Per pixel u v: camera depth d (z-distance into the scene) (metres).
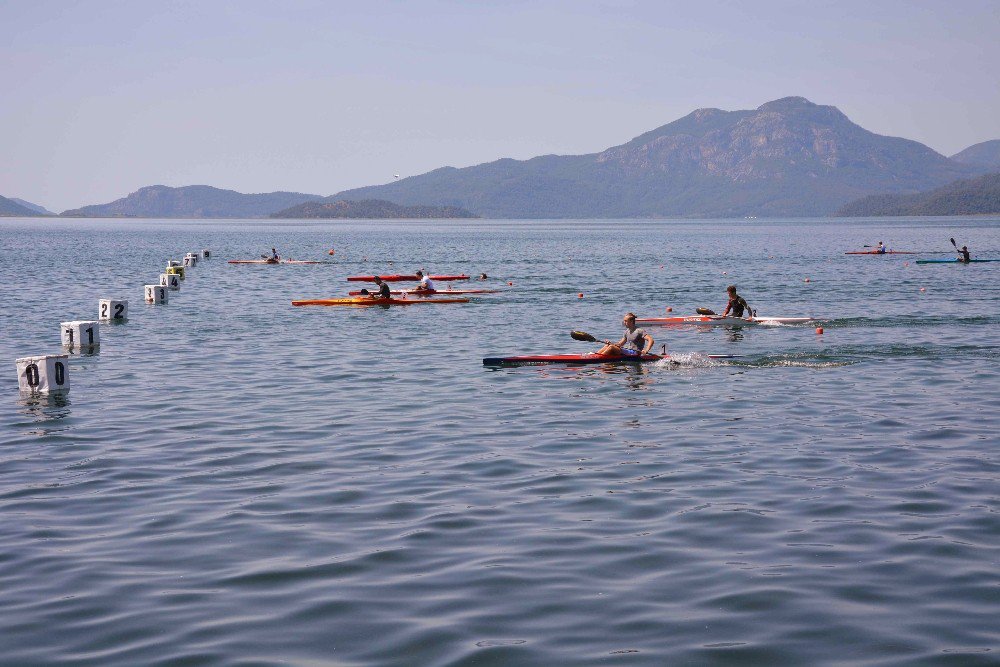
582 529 12.19
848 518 12.56
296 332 34.88
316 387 23.22
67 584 10.39
